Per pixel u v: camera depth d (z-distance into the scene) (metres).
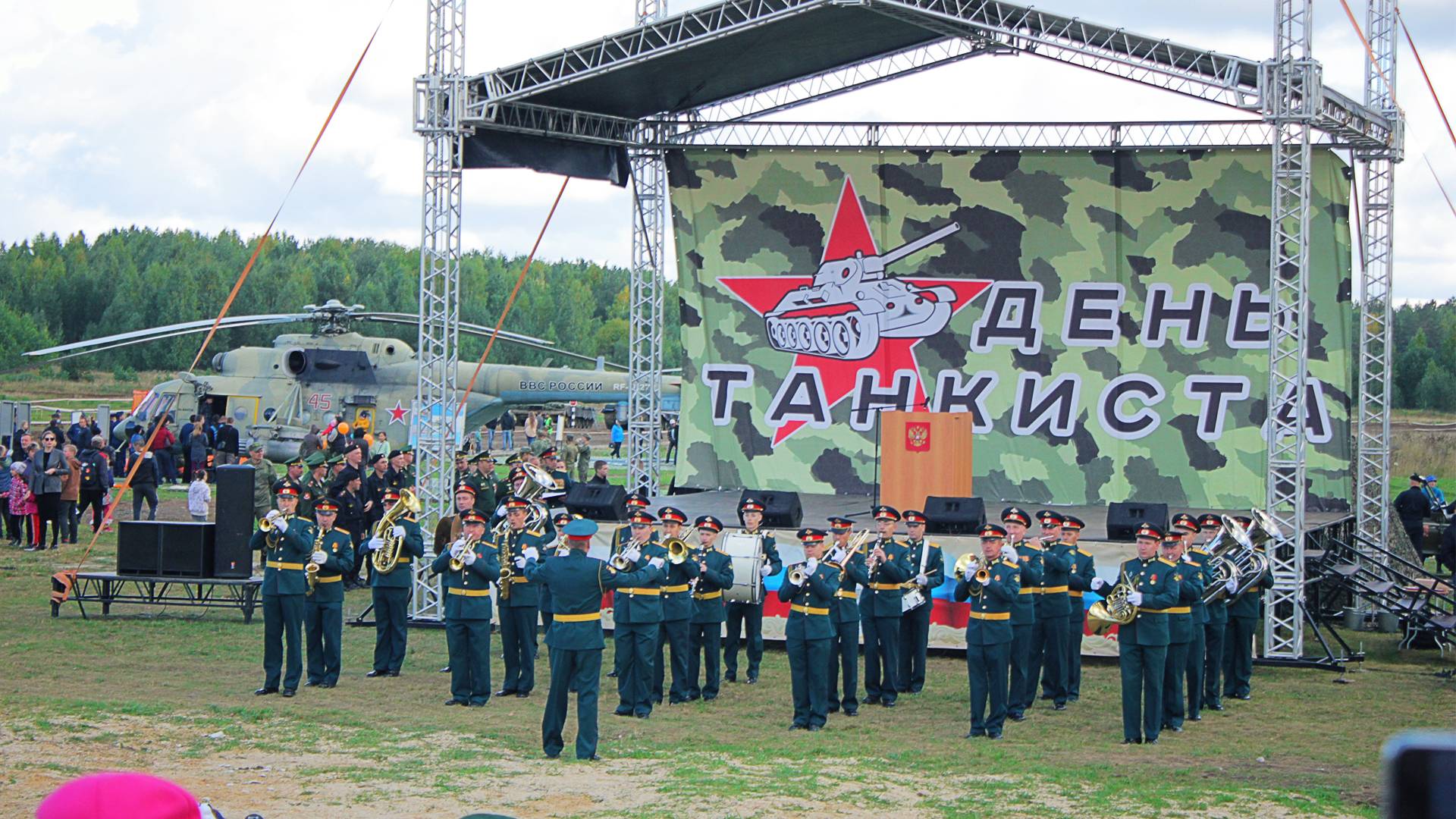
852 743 13.78
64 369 109.50
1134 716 14.17
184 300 111.31
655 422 25.64
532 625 16.28
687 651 16.20
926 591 16.70
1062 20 19.11
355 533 24.47
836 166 24.84
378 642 17.30
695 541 19.19
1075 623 16.75
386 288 119.31
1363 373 22.00
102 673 16.66
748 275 25.22
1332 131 19.88
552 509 20.41
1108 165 23.98
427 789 11.03
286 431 42.81
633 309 25.70
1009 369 24.59
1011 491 24.59
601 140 23.89
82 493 31.00
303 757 12.23
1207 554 15.91
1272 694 17.03
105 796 4.12
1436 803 2.23
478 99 20.59
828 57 22.97
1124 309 24.08
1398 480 44.75
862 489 25.03
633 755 12.77
